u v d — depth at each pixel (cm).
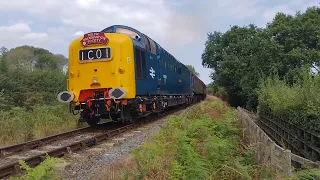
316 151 1183
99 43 1499
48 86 3309
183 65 3069
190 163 676
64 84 3484
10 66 3338
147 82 1723
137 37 1692
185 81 3153
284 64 3328
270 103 2055
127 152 1021
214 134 1127
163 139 1041
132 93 1505
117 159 923
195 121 1238
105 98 1475
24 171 852
